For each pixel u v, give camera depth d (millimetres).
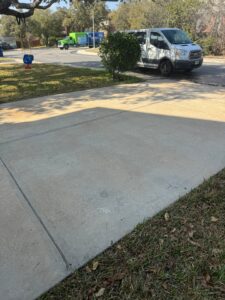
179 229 2451
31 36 54188
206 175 3316
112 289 1919
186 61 10805
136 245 2289
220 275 1976
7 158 3914
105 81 9688
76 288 1939
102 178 3311
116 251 2242
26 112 6168
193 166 3535
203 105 6332
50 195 3010
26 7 12023
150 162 3664
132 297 1855
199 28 20484
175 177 3293
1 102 7059
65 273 2061
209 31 19875
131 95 7492
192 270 2031
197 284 1930
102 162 3699
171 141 4312
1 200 2945
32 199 2949
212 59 17094
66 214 2697
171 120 5297
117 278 2000
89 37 43969
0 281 2004
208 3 19750
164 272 2029
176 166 3545
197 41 20047
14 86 9109
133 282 1958
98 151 4031
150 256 2176
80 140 4457
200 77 10602
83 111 6066
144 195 2965
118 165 3607
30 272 2074
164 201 2854
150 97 7203
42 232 2471
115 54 9570
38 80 10164
